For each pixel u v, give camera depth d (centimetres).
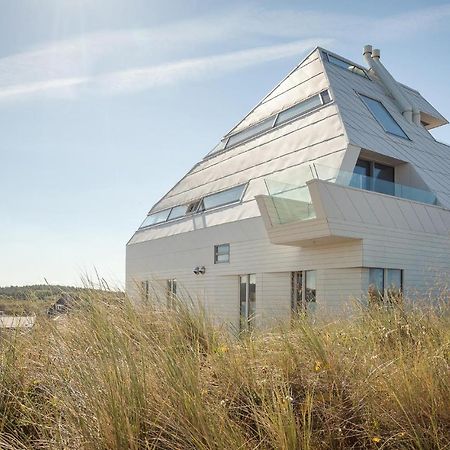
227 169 2009
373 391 275
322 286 1304
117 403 238
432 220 1446
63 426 246
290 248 1416
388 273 1293
